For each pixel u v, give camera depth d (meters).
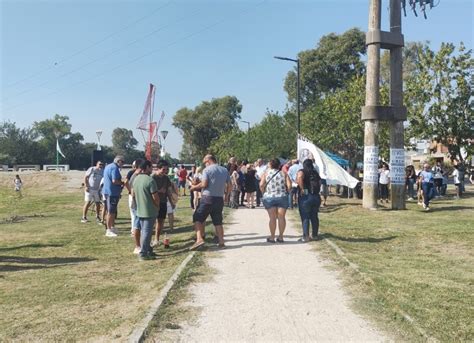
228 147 72.00
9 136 97.25
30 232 13.59
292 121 52.38
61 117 106.00
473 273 7.92
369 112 17.80
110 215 12.53
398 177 18.06
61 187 38.97
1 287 7.35
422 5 18.20
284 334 5.16
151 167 9.66
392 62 18.33
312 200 10.84
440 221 14.62
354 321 5.52
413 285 6.99
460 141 27.42
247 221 14.73
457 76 27.02
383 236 11.78
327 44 64.00
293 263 8.59
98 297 6.69
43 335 5.25
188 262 8.55
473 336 5.00
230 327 5.38
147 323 5.39
